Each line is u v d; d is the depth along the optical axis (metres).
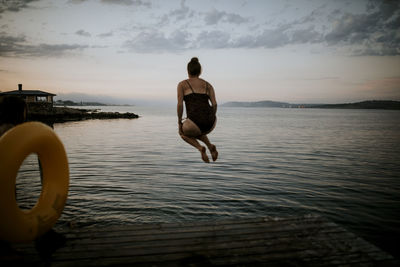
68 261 2.44
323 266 2.40
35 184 7.61
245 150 15.23
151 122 47.09
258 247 2.71
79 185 7.66
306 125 41.88
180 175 9.02
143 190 7.23
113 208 5.91
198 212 5.77
